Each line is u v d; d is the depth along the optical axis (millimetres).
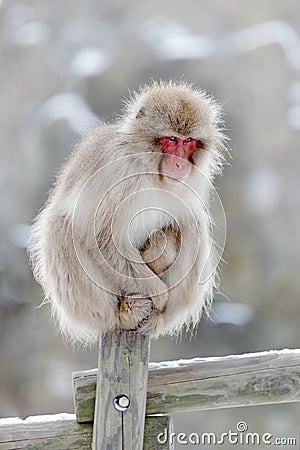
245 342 26359
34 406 26359
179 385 9109
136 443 8820
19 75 28203
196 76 26797
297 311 26250
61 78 27875
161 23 28547
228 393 9117
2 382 26688
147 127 8953
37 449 9109
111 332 9094
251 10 29016
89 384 9195
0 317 26766
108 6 28828
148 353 9062
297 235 26250
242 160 26656
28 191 26781
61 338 26375
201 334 26375
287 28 28312
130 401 8867
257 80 26984
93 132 9766
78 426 9211
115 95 26969
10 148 27453
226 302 26609
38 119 26797
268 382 9109
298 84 27391
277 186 26438
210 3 29047
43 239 9742
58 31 28812
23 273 26688
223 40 28125
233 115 26703
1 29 29109
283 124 26688
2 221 26844
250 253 26469
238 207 26484
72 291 9250
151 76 26875
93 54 27781
